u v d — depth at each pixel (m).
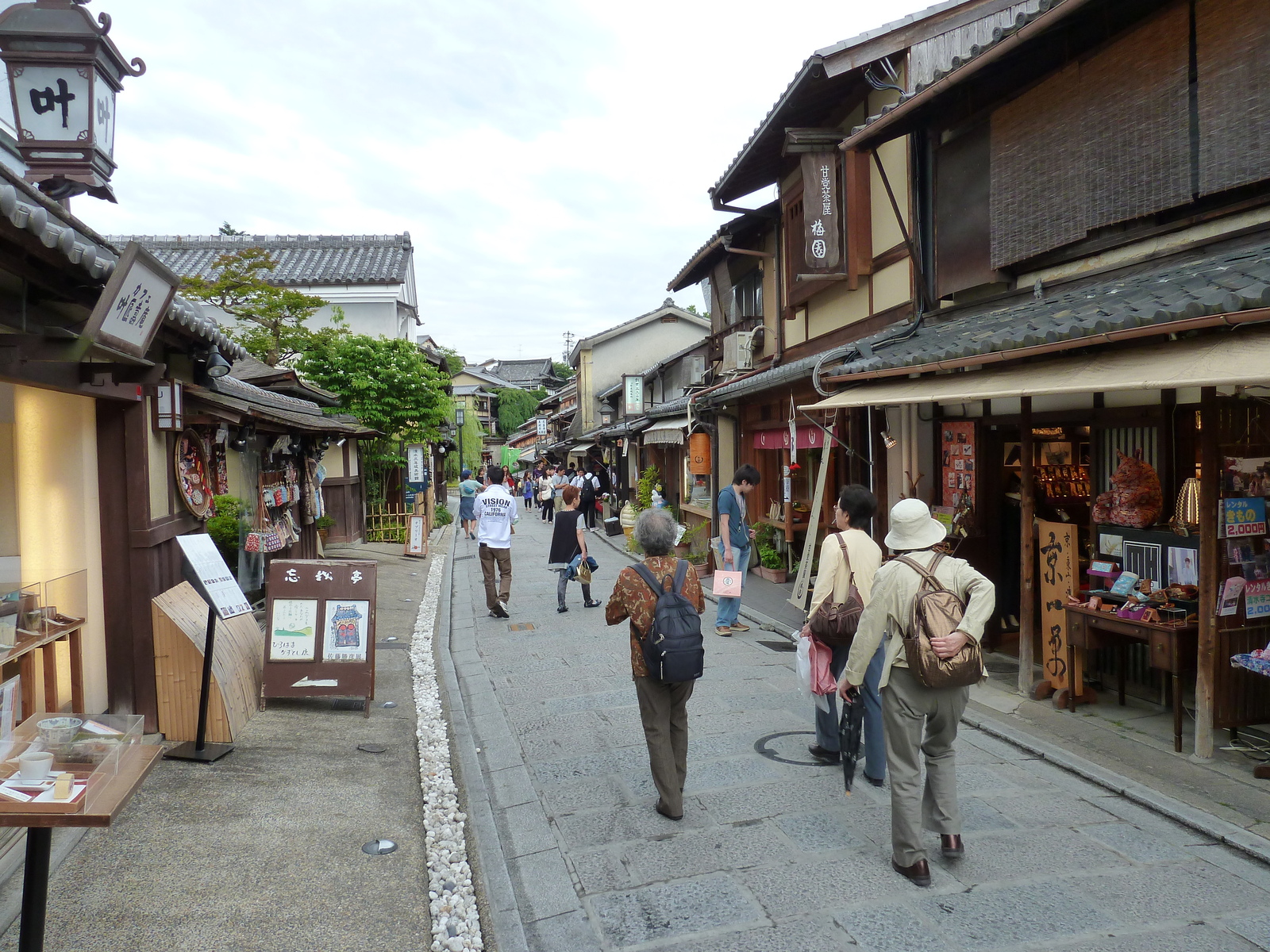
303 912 3.33
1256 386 4.52
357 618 6.20
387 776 4.93
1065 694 5.75
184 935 3.12
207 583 5.02
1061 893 3.43
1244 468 4.70
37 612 4.14
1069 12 5.19
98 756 2.57
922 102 6.78
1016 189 6.69
